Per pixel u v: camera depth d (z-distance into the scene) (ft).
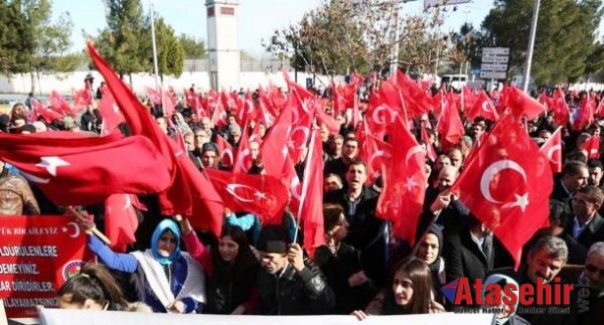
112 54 129.80
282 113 16.46
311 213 12.45
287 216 14.23
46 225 12.75
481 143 12.24
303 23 63.16
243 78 154.61
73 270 12.85
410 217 13.23
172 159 10.99
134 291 12.23
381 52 54.60
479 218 12.24
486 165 12.12
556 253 10.50
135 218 13.93
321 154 12.58
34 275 12.92
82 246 12.79
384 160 14.10
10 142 9.54
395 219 13.51
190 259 12.25
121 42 131.75
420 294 9.98
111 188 10.07
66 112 45.37
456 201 13.94
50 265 12.86
